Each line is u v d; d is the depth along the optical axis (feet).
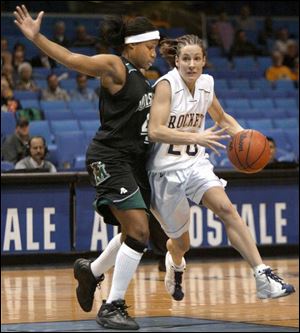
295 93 61.16
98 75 20.11
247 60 66.90
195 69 20.67
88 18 68.59
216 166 42.47
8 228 36.99
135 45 20.61
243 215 39.63
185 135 19.94
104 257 21.47
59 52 19.61
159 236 33.86
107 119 20.44
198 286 29.78
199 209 39.04
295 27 75.05
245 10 71.72
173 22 70.54
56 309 24.16
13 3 66.95
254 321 21.30
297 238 40.45
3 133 48.11
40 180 37.17
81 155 45.78
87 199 37.88
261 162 20.88
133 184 20.26
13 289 29.40
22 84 55.16
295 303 25.05
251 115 55.01
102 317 20.24
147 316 22.48
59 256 37.52
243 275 33.30
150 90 20.72
